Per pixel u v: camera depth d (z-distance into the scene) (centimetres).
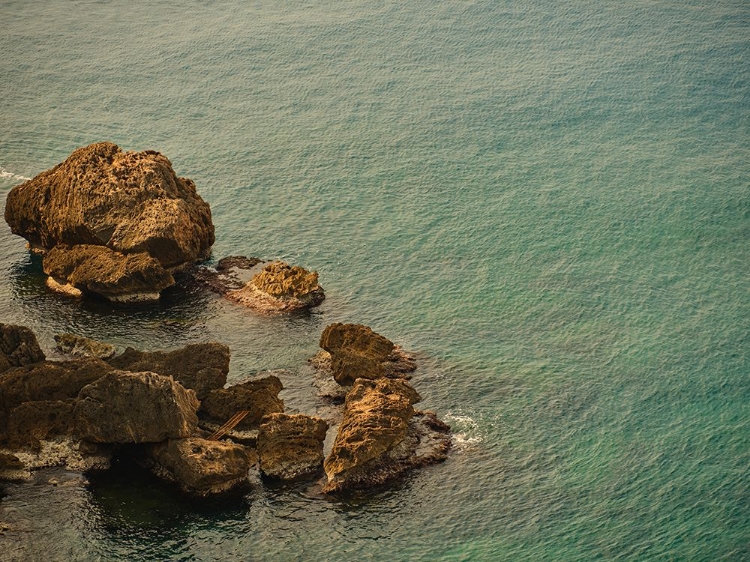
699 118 18625
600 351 12762
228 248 14612
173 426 10406
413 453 10819
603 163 17225
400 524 10081
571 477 10762
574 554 9888
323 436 10781
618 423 11556
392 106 18988
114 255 13412
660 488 10688
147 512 10100
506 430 11338
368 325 13112
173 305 13250
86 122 18238
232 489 10344
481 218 15650
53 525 9938
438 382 12044
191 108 18812
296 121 18412
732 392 12069
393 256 14662
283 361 12275
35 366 11025
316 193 16212
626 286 14125
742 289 14050
